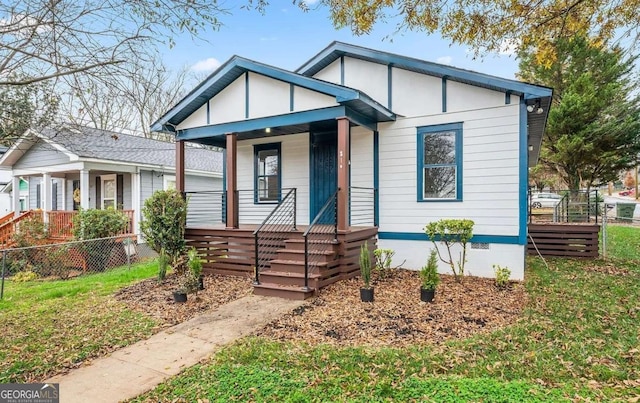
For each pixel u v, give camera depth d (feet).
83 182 37.73
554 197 82.84
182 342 14.48
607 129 53.78
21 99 15.55
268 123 25.58
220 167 57.16
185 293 19.75
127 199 43.86
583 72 56.34
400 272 25.71
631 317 15.56
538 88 22.34
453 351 12.64
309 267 21.26
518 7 20.33
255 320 16.60
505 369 11.37
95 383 11.44
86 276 31.14
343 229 22.88
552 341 13.30
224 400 10.07
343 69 29.27
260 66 24.97
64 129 17.12
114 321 17.02
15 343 14.61
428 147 26.40
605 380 10.66
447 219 23.98
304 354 12.74
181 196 27.27
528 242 32.73
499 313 16.47
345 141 23.02
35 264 34.42
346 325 15.48
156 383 11.36
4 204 57.98
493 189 24.34
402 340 13.75
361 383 10.71
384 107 25.00
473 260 24.79
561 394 9.86
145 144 49.57
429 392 10.06
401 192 27.17
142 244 42.93
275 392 10.34
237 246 26.43
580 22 20.65
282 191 32.58
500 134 24.09
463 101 25.16
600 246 36.70
